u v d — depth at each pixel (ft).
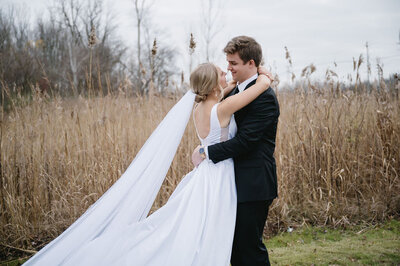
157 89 14.34
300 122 12.25
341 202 11.55
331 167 12.37
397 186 11.80
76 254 5.78
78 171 12.12
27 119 12.28
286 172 11.87
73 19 67.26
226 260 5.59
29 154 11.68
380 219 11.19
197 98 6.61
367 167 12.71
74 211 10.84
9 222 10.77
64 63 49.01
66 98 14.57
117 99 13.91
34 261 5.97
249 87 6.25
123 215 6.21
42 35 70.33
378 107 12.94
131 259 5.57
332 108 12.87
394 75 13.28
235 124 6.27
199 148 6.36
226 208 5.81
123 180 6.39
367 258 8.45
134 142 12.66
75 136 12.54
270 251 9.37
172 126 6.55
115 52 59.72
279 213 11.37
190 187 6.14
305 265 8.29
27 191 11.55
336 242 9.72
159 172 6.49
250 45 6.29
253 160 6.00
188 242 5.54
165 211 6.02
